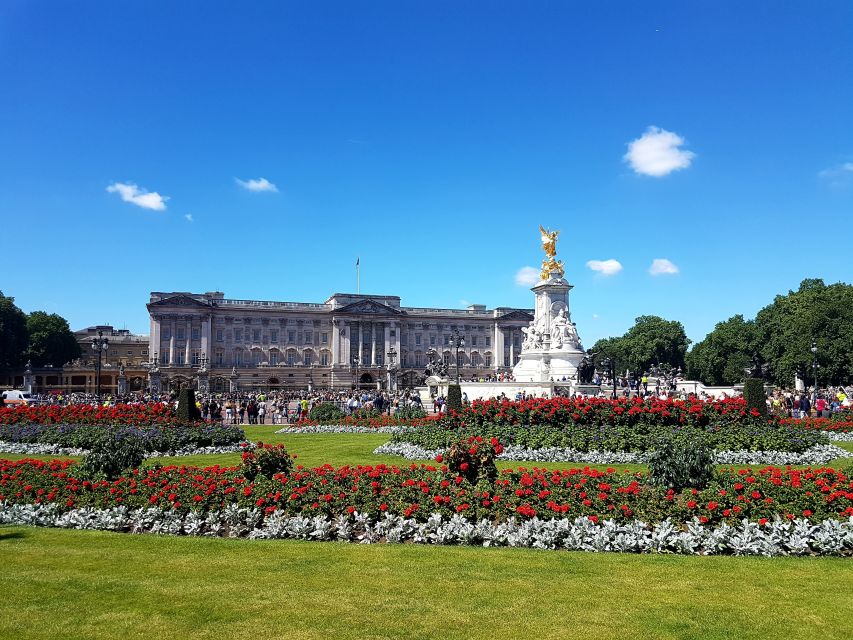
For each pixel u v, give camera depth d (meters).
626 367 176.00
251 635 10.42
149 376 157.88
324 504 16.78
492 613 11.27
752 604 11.66
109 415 37.72
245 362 172.50
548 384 58.75
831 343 95.69
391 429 43.38
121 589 12.43
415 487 17.08
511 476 18.08
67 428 35.50
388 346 180.62
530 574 13.23
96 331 193.62
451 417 32.84
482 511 16.34
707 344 145.25
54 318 156.38
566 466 26.11
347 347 177.38
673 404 30.91
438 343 186.75
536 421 31.30
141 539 16.02
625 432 28.92
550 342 67.31
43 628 10.63
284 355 175.62
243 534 16.75
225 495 17.66
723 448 28.02
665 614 11.23
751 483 16.58
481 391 64.12
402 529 15.96
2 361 134.62
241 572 13.41
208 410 57.38
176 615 11.17
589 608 11.48
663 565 13.80
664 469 17.16
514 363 189.00
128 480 18.77
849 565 13.80
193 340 166.75
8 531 16.81
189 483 18.34
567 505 16.02
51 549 15.13
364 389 174.75
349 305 178.00
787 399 58.12
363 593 12.19
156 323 164.00
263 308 173.88
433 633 10.49
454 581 12.82
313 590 12.35
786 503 15.87
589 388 57.88
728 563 13.94
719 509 15.66
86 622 10.89
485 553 14.73
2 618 11.04
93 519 17.41
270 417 69.50
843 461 27.45
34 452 32.66
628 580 12.88
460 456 17.95
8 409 39.38
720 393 79.56
